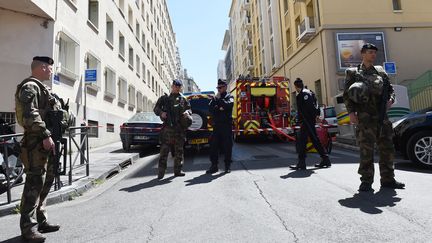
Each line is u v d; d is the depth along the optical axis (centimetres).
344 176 624
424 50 2019
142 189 604
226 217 406
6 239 379
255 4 4291
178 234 358
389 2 2036
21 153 373
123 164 952
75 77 1451
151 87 3716
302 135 733
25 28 1218
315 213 404
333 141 1426
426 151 691
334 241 317
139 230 379
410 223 354
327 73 1978
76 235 376
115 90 2098
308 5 2262
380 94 502
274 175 662
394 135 734
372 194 479
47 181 401
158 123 1316
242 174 690
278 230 354
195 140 1048
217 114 735
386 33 2009
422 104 1675
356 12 2017
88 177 698
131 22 2731
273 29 3197
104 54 1895
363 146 501
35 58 394
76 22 1493
